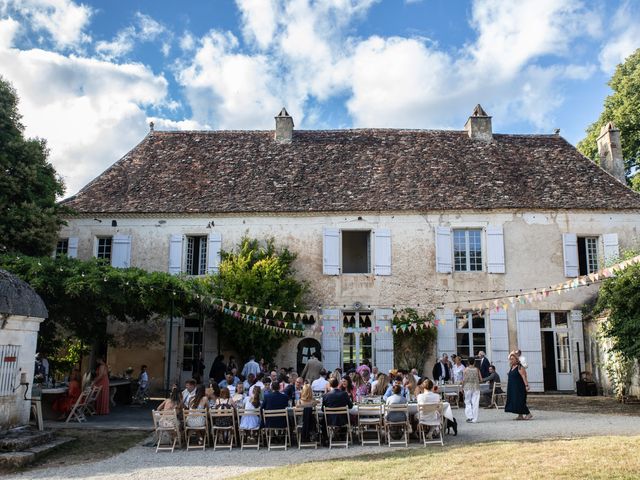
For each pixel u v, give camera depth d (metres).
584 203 19.30
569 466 7.44
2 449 9.73
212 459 9.67
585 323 18.86
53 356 18.75
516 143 22.20
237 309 16.53
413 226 19.56
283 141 22.36
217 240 19.58
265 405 10.58
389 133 22.78
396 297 19.17
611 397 17.41
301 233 19.62
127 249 19.66
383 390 13.11
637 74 25.42
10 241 16.12
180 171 21.22
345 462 8.70
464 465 7.86
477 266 19.55
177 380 18.97
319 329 19.03
